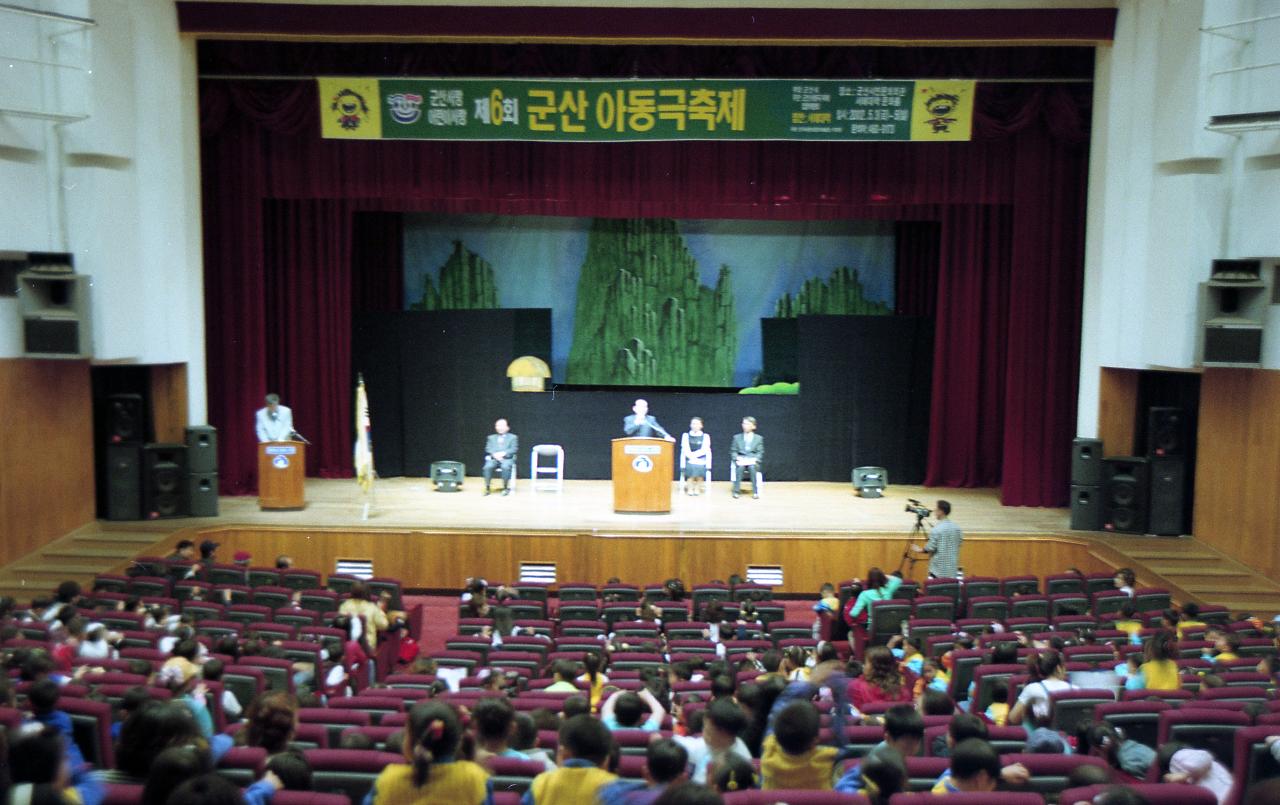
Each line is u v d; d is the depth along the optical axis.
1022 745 6.18
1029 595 12.70
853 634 12.27
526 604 12.48
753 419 19.67
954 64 17.20
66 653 8.21
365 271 20.80
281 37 16.66
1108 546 16.06
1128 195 16.36
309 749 5.73
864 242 20.84
